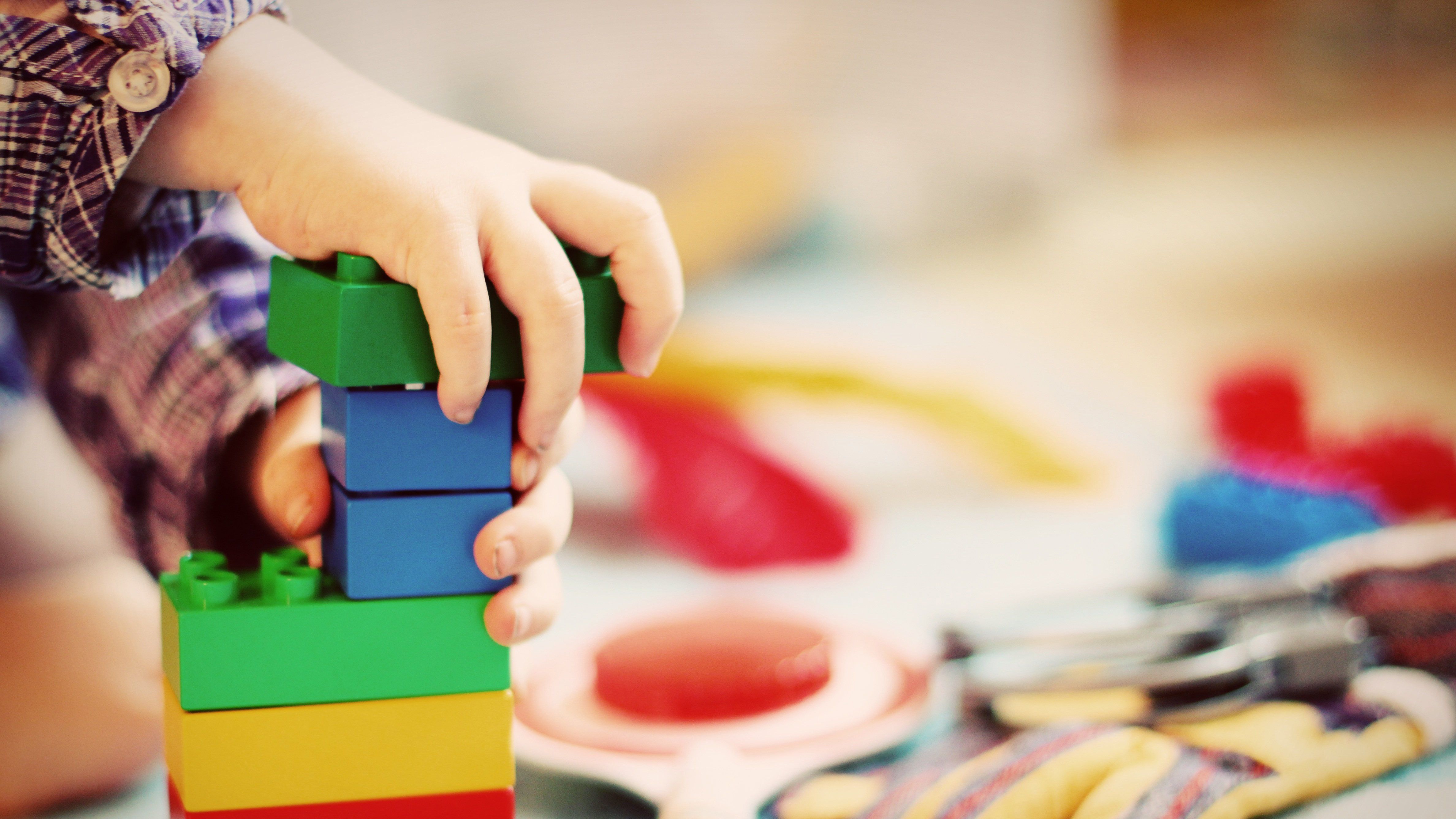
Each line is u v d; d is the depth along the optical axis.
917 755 0.55
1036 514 0.91
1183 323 1.46
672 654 0.61
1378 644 0.63
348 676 0.43
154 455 0.64
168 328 0.66
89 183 0.48
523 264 0.42
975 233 1.94
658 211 0.48
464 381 0.40
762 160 2.01
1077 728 0.53
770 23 2.13
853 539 0.85
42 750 0.54
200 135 0.47
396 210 0.42
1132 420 1.10
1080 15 2.30
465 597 0.44
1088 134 2.23
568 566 0.85
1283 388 0.91
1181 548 0.80
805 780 0.52
